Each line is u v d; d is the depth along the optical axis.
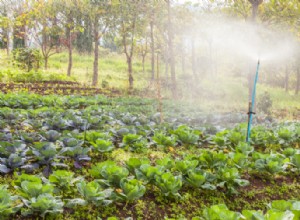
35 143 5.59
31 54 25.95
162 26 23.58
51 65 32.44
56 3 23.41
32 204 3.39
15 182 3.86
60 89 19.12
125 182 4.07
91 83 25.25
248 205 4.64
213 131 8.65
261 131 8.66
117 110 11.30
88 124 7.90
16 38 37.12
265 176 5.70
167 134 7.96
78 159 5.30
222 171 4.80
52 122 7.57
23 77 21.84
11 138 6.07
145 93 21.94
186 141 7.29
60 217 3.73
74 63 36.56
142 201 4.37
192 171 4.75
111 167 4.28
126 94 20.50
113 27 22.83
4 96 12.02
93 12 21.77
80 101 13.55
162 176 4.31
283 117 14.91
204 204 4.51
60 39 30.02
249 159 6.37
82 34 41.84
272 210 3.33
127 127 7.66
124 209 4.11
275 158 5.52
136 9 20.98
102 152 6.06
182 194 4.68
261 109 15.57
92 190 3.70
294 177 5.85
